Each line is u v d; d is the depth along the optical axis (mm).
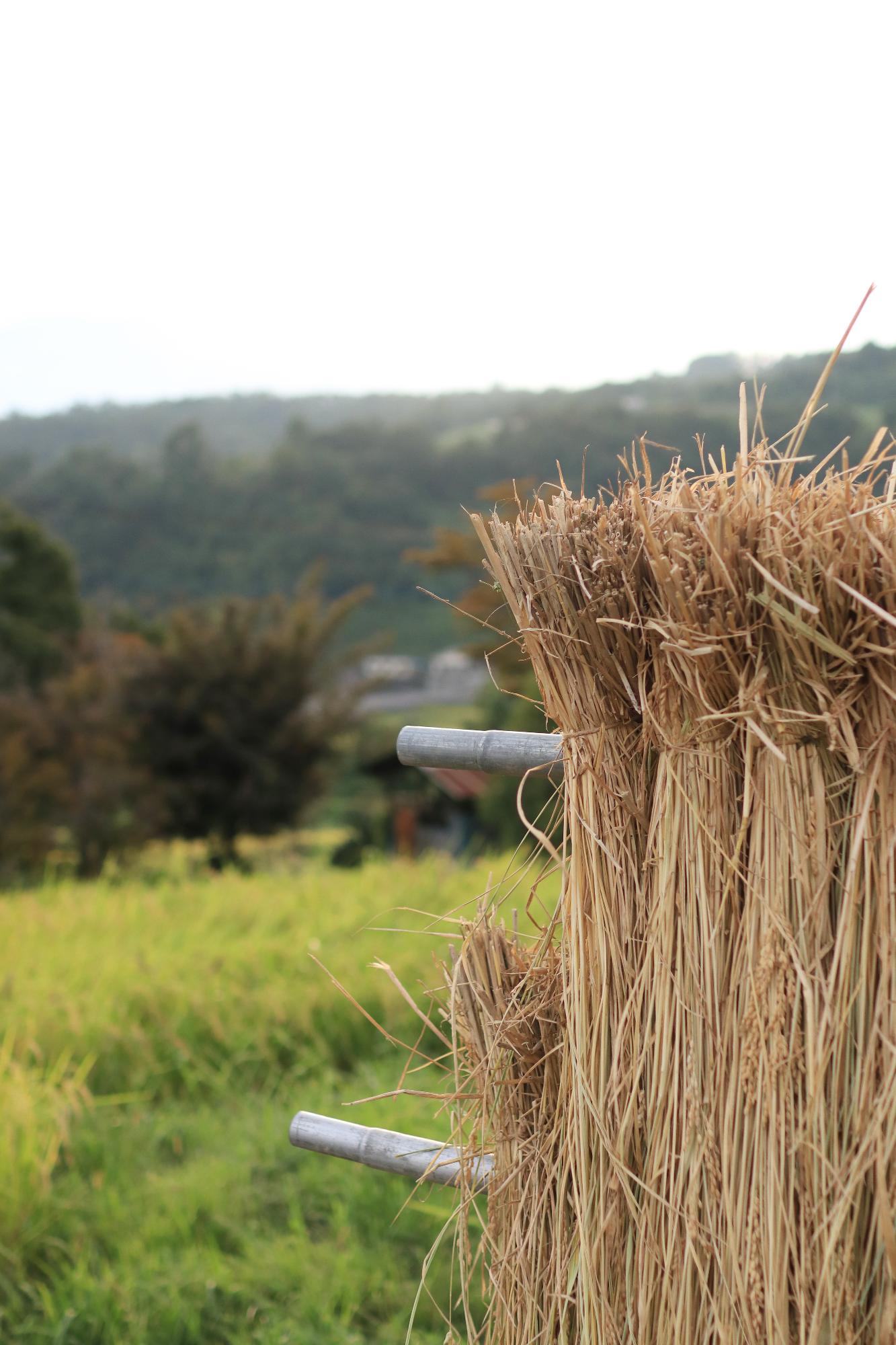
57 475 81812
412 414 137125
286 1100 3965
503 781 10094
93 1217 3305
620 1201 1001
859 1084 852
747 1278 884
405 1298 2734
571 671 1003
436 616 75188
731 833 935
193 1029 4492
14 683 21875
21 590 28281
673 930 968
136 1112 3979
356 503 82875
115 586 77688
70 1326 2723
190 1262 2938
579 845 1040
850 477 856
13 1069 3924
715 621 852
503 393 133250
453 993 1196
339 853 15164
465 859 7953
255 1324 2713
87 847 13375
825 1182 858
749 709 872
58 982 5020
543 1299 1094
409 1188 3188
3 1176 3256
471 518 1036
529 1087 1138
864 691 850
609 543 934
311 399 145000
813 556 806
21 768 13609
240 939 5789
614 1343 989
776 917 884
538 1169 1111
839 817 885
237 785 14047
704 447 937
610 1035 1017
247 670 13820
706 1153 922
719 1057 922
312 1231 3152
